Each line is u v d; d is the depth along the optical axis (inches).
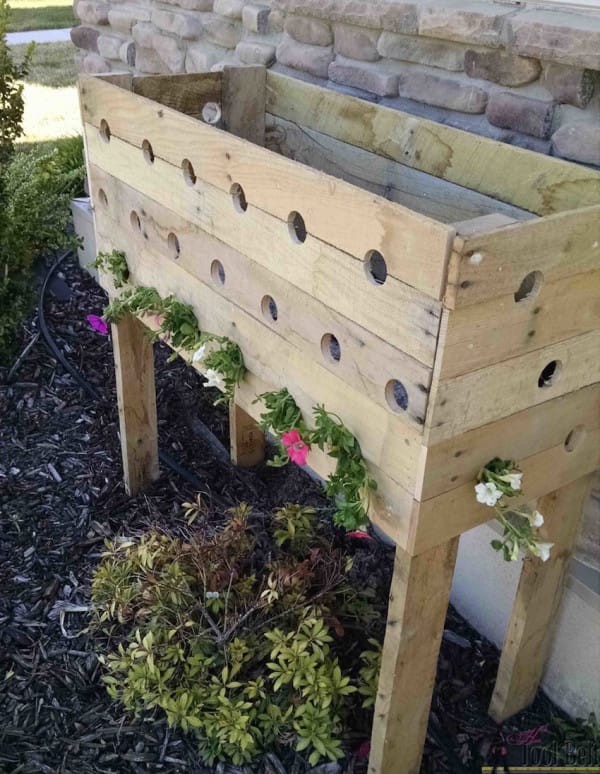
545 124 61.1
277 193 48.7
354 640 73.4
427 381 41.1
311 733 62.6
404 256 40.1
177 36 103.7
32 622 76.3
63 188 133.6
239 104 79.3
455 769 64.9
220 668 69.0
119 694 68.9
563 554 61.4
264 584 75.0
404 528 46.3
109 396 109.1
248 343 57.6
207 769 64.0
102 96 67.3
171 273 65.6
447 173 62.7
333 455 48.4
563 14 59.6
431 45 68.4
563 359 45.8
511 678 66.4
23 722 67.1
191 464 97.1
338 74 78.7
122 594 74.1
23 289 114.9
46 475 94.8
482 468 46.1
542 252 40.1
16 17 387.5
